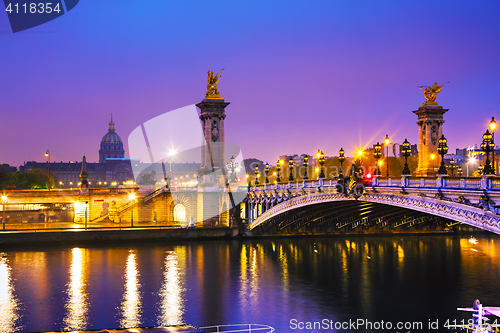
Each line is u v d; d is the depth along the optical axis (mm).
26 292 68875
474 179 47719
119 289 70500
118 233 108188
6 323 56812
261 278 76250
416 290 67688
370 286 70188
